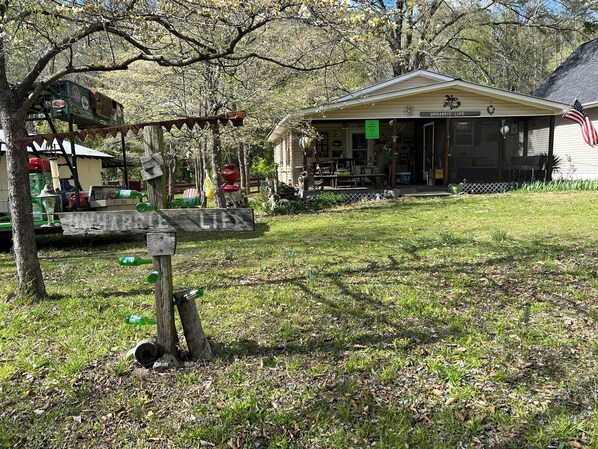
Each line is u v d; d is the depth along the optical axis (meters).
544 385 2.89
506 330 3.76
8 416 2.77
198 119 3.18
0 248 9.32
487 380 2.97
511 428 2.47
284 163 21.14
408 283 5.19
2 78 4.61
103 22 4.39
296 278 5.65
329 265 6.25
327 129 18.17
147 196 3.40
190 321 3.38
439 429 2.49
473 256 6.26
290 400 2.84
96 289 5.45
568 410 2.61
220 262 6.84
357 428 2.52
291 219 11.88
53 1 4.54
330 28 5.34
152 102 11.67
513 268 5.57
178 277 5.94
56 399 2.95
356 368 3.20
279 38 11.43
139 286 5.59
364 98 14.20
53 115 7.26
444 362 3.23
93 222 3.20
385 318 4.14
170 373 3.22
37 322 4.33
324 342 3.70
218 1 4.62
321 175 15.52
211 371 3.24
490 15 24.00
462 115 15.22
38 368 3.38
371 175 15.62
